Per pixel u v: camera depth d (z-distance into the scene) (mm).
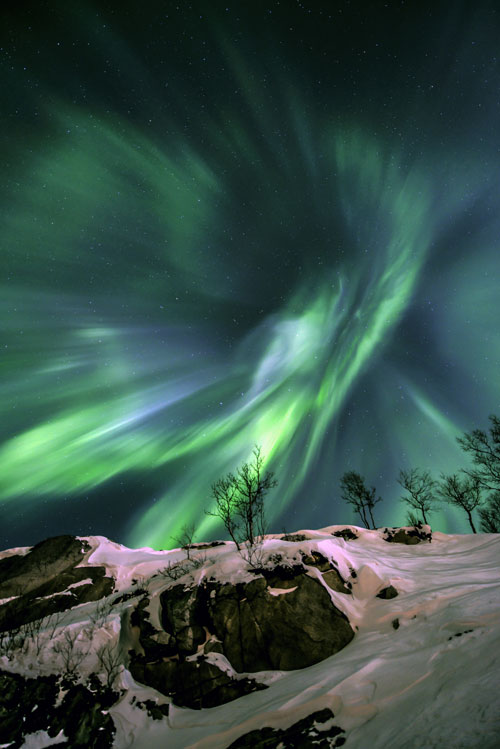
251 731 6195
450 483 26297
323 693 6535
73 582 14164
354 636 8906
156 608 10094
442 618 7887
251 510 17453
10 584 13867
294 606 9461
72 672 8352
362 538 18328
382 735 5062
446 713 4934
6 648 9117
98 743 6816
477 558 12875
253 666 8508
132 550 17219
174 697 7891
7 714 7145
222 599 9852
